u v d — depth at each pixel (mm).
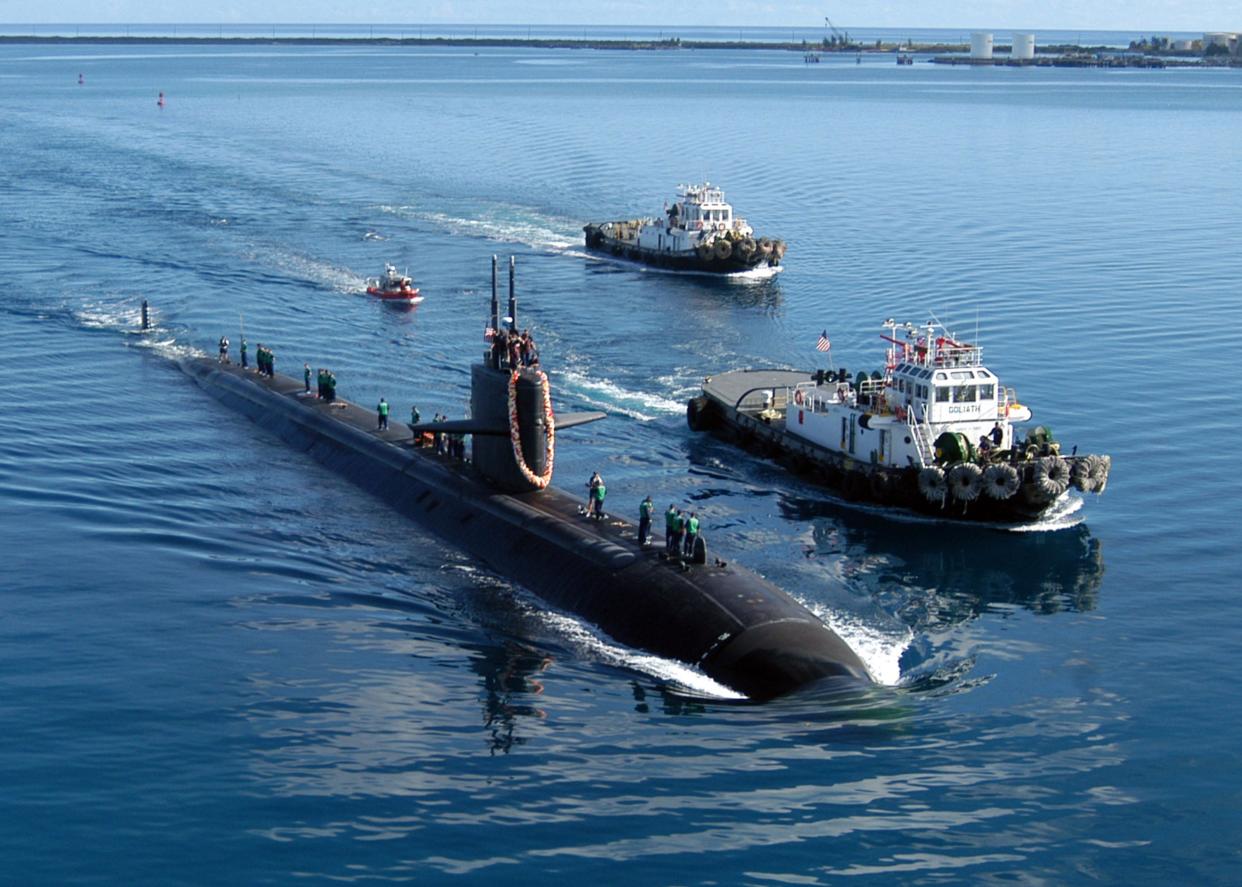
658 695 37750
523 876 29375
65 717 36000
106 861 29734
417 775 33344
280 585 45438
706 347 81125
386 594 44812
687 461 61875
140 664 39281
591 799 32375
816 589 47062
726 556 50094
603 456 61688
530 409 50125
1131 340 79438
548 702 37281
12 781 32781
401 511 52750
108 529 50344
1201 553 50125
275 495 54625
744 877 29484
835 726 36031
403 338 81250
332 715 36375
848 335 83125
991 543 52094
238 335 80812
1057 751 35188
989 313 86812
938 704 37812
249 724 35781
